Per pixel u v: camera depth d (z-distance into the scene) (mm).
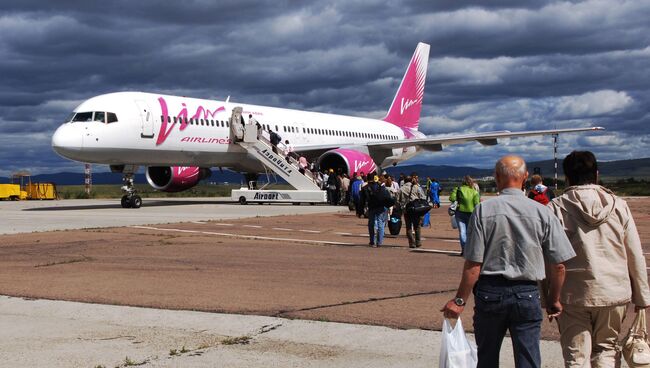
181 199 48281
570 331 5414
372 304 9398
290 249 16031
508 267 4898
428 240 18969
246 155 36062
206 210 30453
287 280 11477
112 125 29016
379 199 16859
